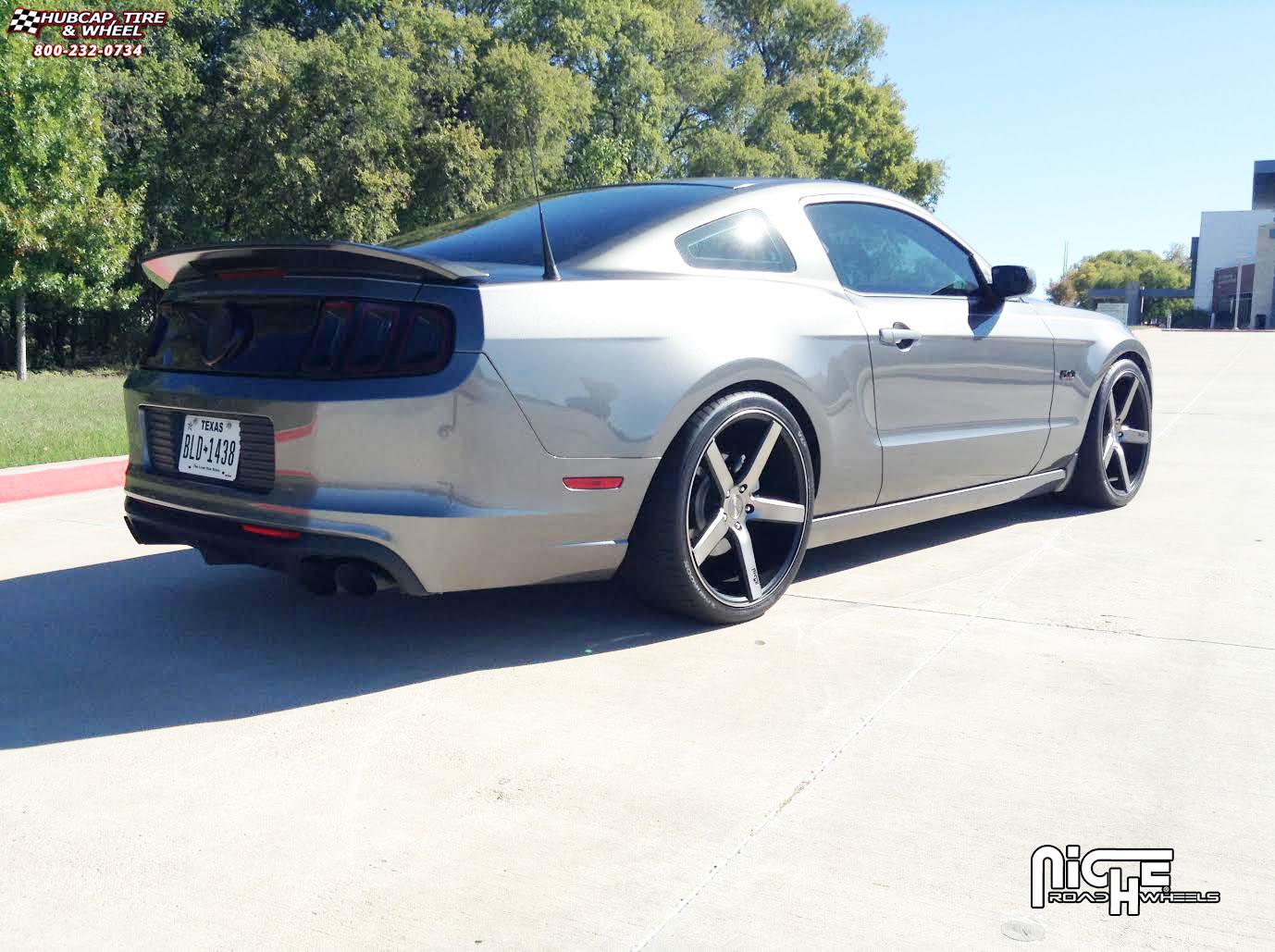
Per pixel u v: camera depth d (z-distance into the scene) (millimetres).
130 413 3227
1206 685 2693
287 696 2686
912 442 3672
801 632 3135
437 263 2602
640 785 2162
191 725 2504
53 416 9477
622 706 2586
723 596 3125
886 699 2613
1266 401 10234
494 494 2662
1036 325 4273
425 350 2613
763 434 3154
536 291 2727
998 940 1633
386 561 2611
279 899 1771
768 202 3422
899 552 4105
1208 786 2143
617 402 2801
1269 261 76625
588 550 2859
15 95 17375
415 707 2598
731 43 49031
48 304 20078
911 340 3625
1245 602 3406
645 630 3166
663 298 2953
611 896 1762
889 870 1834
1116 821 2006
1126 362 4848
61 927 1699
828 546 4230
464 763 2279
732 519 3133
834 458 3383
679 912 1713
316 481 2629
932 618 3258
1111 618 3244
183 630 3229
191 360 3006
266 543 2725
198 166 28172
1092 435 4715
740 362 3023
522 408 2660
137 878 1842
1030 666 2834
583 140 35844
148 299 30797
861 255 3654
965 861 1859
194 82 28438
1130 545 4199
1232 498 5203
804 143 47656
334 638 3135
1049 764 2242
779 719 2496
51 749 2373
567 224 3197
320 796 2139
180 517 2994
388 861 1885
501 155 29766
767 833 1965
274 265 2771
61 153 18031
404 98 27344
